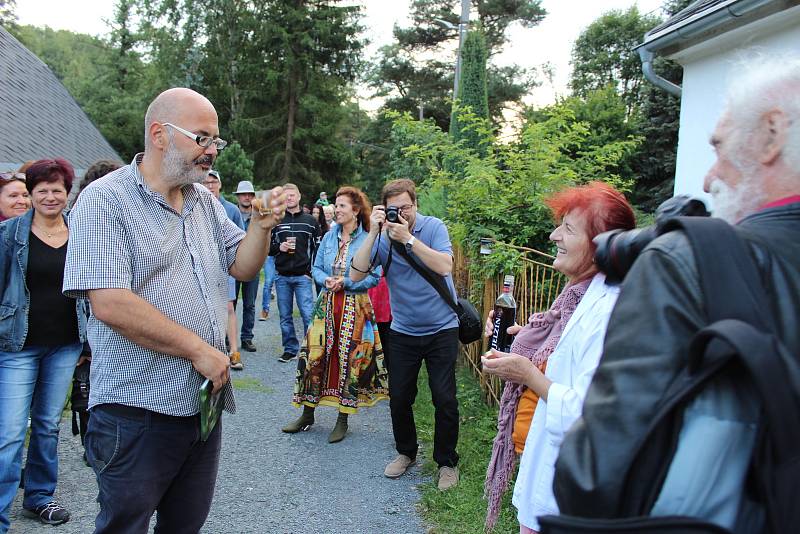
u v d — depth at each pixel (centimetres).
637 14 2931
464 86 1334
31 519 326
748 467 83
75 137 1319
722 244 90
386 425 495
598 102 1540
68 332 318
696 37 564
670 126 1477
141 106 3300
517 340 220
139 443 202
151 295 204
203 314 216
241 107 3136
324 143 3147
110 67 3828
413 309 367
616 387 88
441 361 370
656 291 90
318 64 3156
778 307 86
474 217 552
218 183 638
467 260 599
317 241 677
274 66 3062
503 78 3192
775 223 94
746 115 99
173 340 196
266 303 909
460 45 1598
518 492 192
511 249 465
